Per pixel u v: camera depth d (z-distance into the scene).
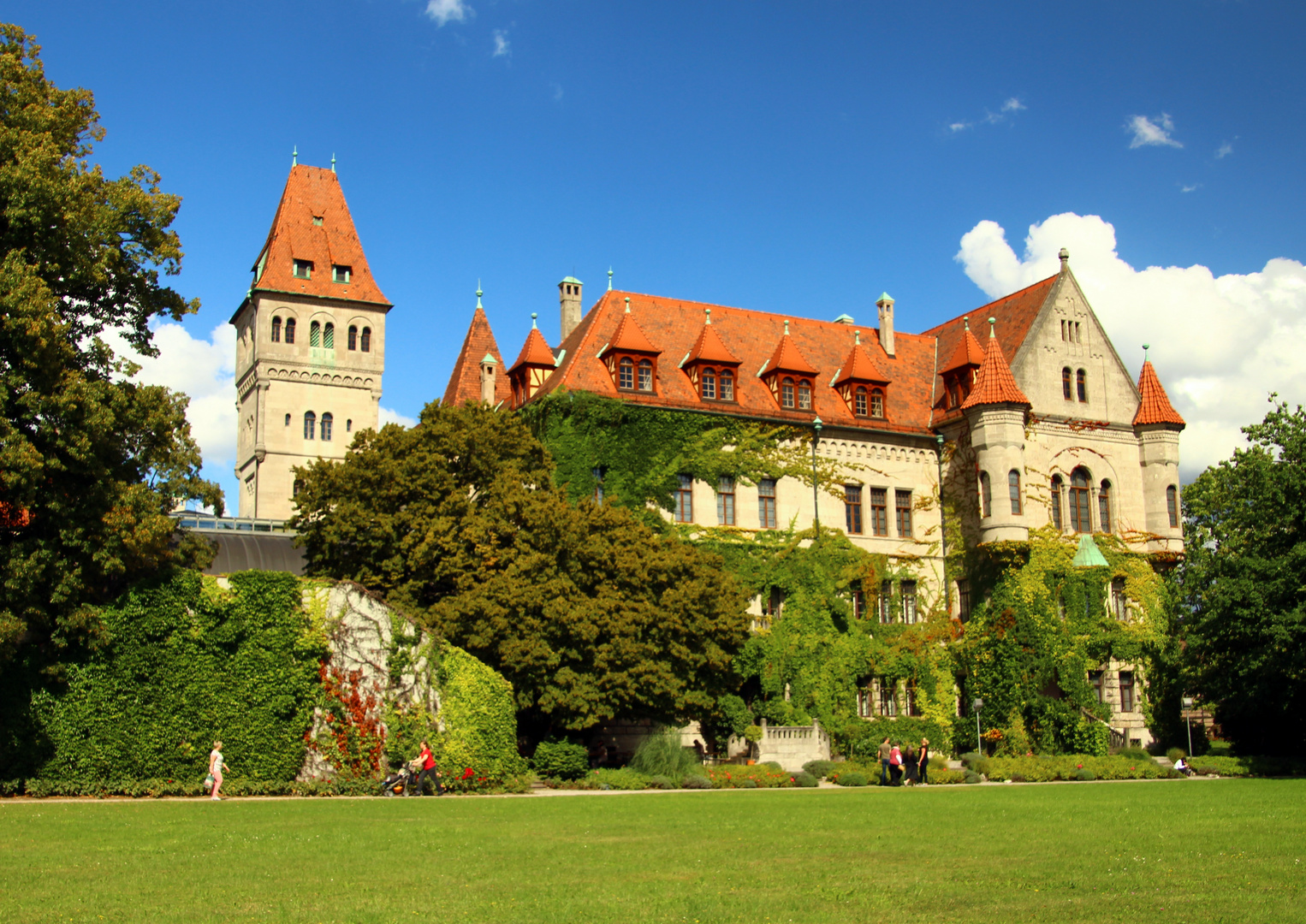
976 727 55.59
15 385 32.66
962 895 14.66
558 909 13.78
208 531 55.88
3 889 15.20
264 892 14.98
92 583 35.25
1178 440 61.38
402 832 22.23
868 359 61.41
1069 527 58.94
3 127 34.09
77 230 34.25
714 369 57.38
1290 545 49.03
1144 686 57.19
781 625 54.81
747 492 56.50
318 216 81.62
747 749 50.00
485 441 45.97
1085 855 18.44
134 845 19.94
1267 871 16.50
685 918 13.28
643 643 41.81
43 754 33.50
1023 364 59.19
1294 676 46.47
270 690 35.81
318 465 45.94
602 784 39.47
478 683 38.41
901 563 59.56
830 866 17.34
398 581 43.78
